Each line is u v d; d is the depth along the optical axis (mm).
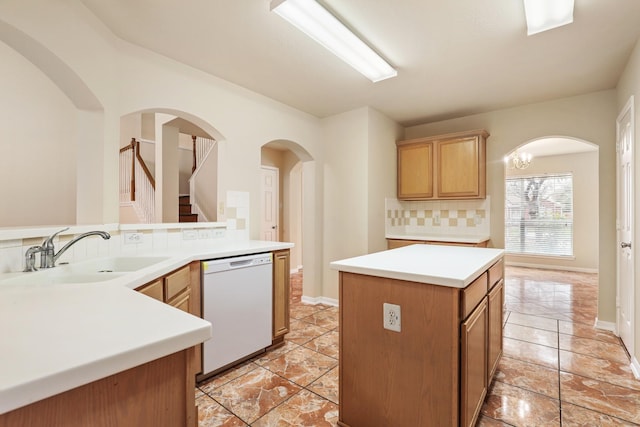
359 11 1939
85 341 649
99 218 2072
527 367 2309
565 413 1769
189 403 737
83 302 930
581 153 6180
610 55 2480
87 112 2078
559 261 6375
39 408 534
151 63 2396
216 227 2846
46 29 1662
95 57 1987
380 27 2109
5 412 475
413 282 1439
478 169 3682
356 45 2254
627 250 2584
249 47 2355
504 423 1687
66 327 728
